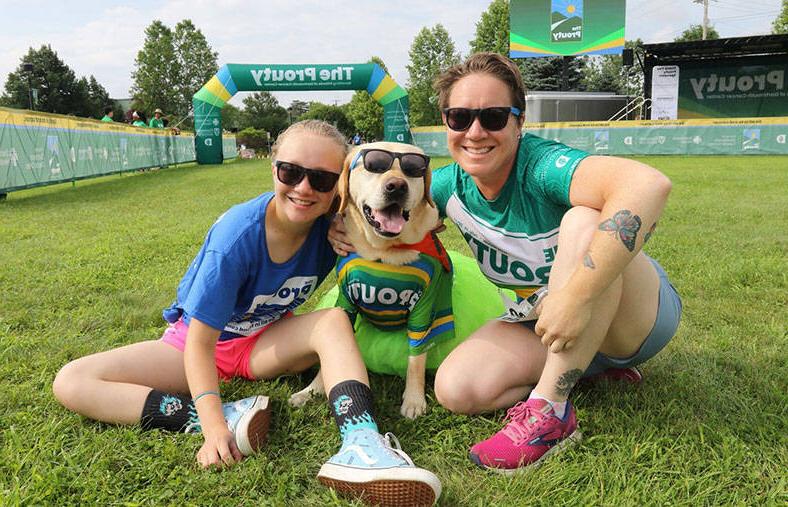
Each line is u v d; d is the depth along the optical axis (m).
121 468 2.04
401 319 2.78
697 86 28.31
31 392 2.58
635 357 2.37
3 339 3.22
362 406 2.08
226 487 1.93
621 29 27.08
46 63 59.78
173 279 4.60
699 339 3.25
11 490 1.89
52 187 12.75
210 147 21.77
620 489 1.92
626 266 1.95
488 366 2.37
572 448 2.12
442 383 2.37
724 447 2.07
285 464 2.07
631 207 1.83
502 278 2.59
